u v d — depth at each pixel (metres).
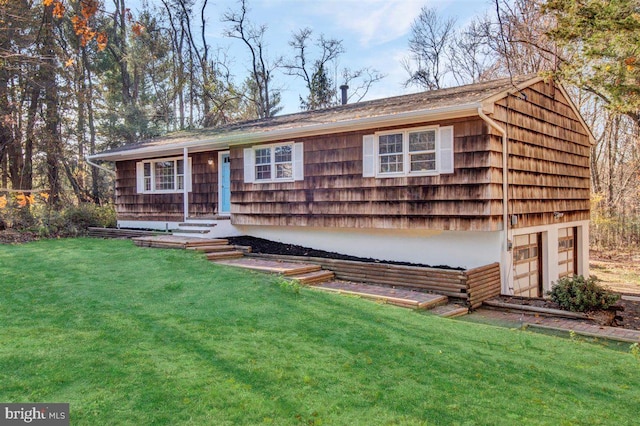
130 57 24.23
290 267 9.20
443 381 4.00
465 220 8.88
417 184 9.49
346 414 3.32
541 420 3.38
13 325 4.98
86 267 8.24
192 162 14.78
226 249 11.14
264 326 5.28
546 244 11.21
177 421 3.12
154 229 15.71
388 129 9.87
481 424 3.28
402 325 5.71
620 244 20.52
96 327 4.98
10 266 8.16
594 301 7.64
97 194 23.06
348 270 9.50
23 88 16.94
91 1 5.93
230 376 3.84
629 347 5.95
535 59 17.44
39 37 15.13
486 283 8.56
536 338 5.69
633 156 21.14
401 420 3.27
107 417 3.13
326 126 10.18
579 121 13.65
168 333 4.86
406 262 10.24
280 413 3.29
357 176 10.39
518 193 9.77
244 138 11.78
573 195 13.13
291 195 11.61
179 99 28.83
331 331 5.23
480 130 8.70
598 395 3.91
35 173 19.75
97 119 23.81
